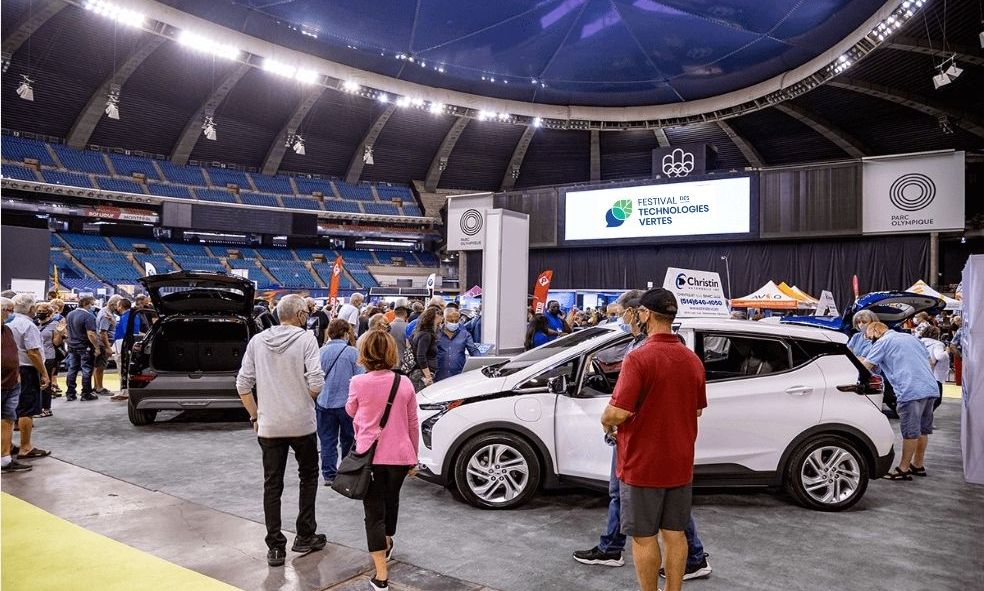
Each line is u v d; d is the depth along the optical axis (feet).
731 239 88.02
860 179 81.71
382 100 124.36
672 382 10.78
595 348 17.92
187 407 26.86
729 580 12.98
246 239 160.15
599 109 133.18
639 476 10.73
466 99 129.90
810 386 17.69
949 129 108.27
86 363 35.65
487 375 19.45
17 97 120.98
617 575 13.14
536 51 106.42
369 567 13.41
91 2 85.61
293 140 151.74
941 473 22.30
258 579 12.71
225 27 99.45
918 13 76.84
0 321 19.86
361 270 162.61
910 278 81.76
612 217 94.94
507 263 35.45
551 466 17.53
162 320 28.32
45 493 18.29
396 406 12.60
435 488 19.47
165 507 17.17
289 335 13.87
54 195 131.13
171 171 144.87
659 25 95.86
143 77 125.80
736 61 104.22
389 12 92.84
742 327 18.20
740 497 18.94
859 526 16.38
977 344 20.81
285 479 20.44
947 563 13.94
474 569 13.38
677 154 102.27
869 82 102.27
